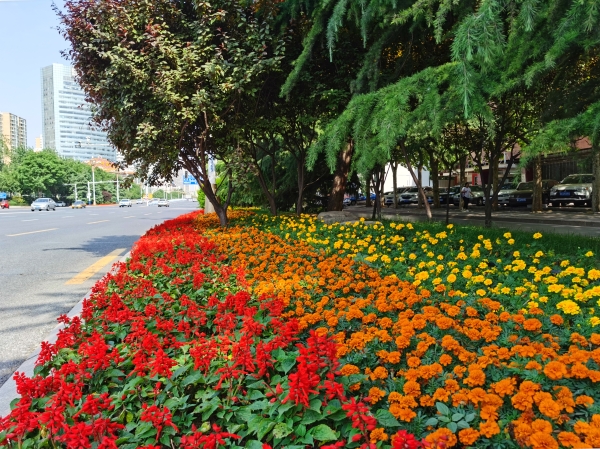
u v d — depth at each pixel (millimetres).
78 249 11172
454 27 4469
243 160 9297
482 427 1807
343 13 5426
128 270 5445
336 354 2441
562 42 3506
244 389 2402
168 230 9805
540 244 5891
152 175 10148
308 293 3850
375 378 2318
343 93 8914
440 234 6230
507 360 2383
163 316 3586
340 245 6207
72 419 2088
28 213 33938
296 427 1999
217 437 1837
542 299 3287
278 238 7172
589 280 4020
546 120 4320
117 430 2123
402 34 6523
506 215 17656
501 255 5410
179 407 2207
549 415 1808
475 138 10242
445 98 4352
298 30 9133
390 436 1948
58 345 2820
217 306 3533
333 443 1974
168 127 7934
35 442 2049
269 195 12266
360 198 45562
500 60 4020
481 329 2721
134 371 2410
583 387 2078
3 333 4512
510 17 3766
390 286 3896
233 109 9531
